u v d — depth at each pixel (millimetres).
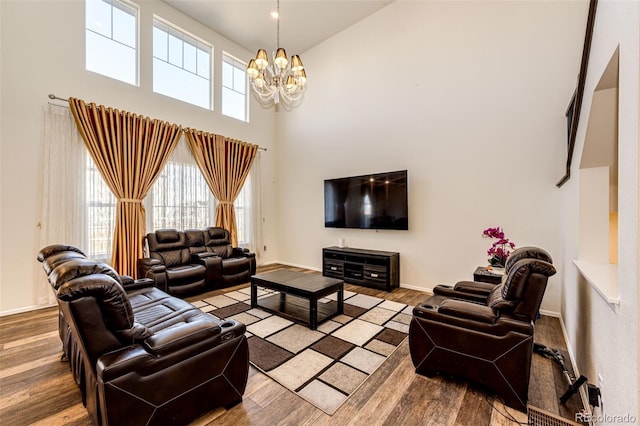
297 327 2865
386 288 4125
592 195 2064
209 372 1588
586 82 1960
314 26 5027
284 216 6230
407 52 4312
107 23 4098
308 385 1931
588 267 1850
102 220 3869
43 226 3408
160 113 4559
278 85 3760
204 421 1598
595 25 1742
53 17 3521
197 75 5180
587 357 1778
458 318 1884
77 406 1730
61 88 3568
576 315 2176
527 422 1590
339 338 2623
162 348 1423
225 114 5559
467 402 1755
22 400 1779
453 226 3889
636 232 970
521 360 1674
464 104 3785
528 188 3348
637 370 947
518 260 1937
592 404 1443
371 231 4773
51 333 2729
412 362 2119
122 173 4008
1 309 3172
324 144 5438
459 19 3828
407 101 4312
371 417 1633
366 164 4801
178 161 4738
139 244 4133
